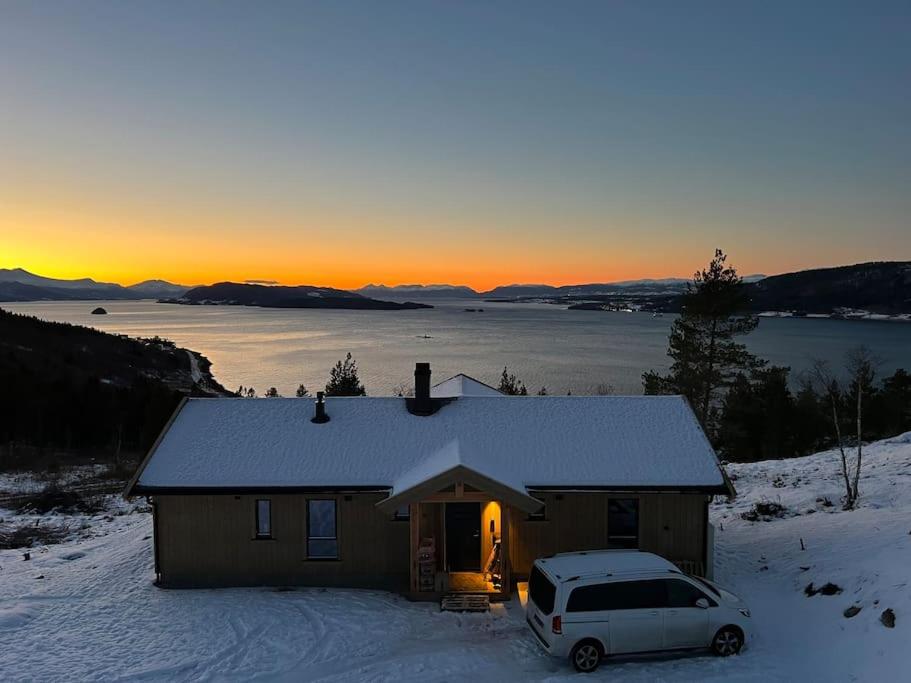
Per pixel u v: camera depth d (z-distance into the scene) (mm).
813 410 42625
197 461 16250
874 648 11055
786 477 25469
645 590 11836
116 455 39312
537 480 15633
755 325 36594
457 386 23031
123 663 12055
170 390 64500
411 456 16484
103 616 14211
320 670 11766
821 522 18531
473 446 16688
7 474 34219
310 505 16281
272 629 13445
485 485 14227
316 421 17734
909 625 11016
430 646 12703
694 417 17750
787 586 14961
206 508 15797
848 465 26000
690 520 15719
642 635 11648
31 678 11492
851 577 13773
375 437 17172
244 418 17812
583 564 12523
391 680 11359
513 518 15930
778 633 12820
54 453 41469
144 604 14875
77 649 12641
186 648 12648
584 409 18156
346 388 53000
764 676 10906
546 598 12008
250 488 15477
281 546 15875
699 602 11922
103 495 29062
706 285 36625
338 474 15891
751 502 22547
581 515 15867
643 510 15742
